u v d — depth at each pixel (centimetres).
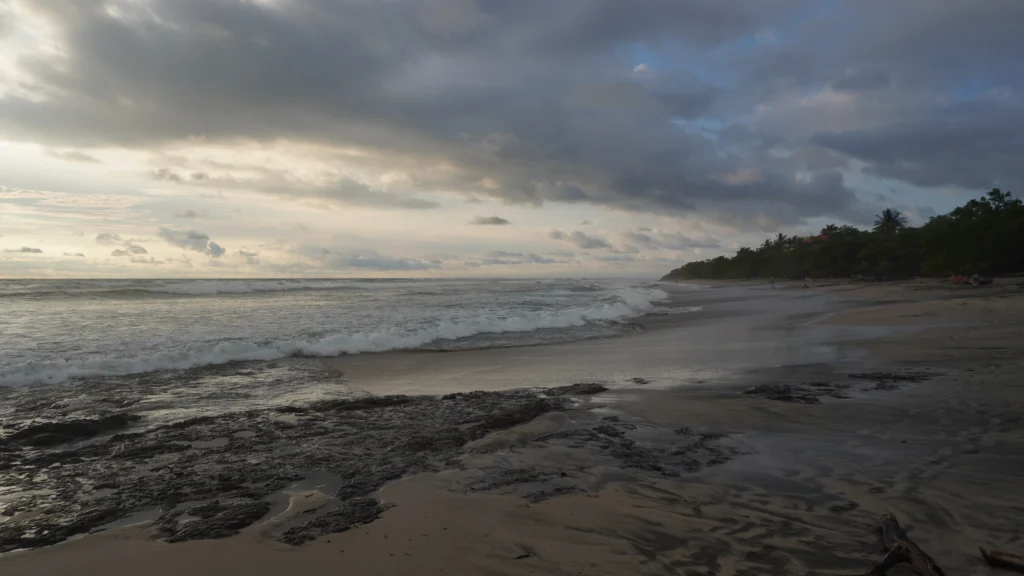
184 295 3052
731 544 327
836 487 410
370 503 397
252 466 484
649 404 697
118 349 1109
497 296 3406
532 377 952
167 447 539
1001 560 289
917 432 539
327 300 2742
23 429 580
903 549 297
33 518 382
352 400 740
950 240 4909
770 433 558
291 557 319
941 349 1055
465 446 538
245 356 1109
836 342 1269
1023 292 2845
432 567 305
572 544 331
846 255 7900
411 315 1962
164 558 321
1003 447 485
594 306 2380
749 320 1983
